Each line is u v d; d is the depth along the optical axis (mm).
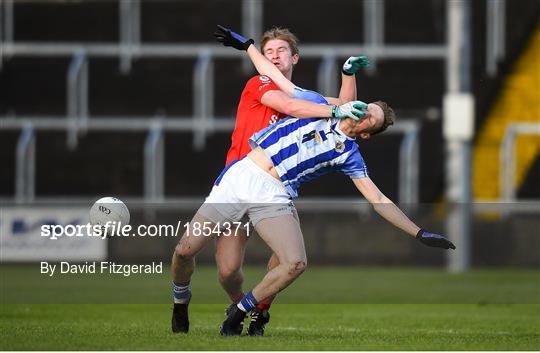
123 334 29094
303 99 27750
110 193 82812
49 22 89438
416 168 78375
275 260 29078
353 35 88125
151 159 79562
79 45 87500
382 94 85375
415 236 26875
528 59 86125
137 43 87250
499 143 83062
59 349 25500
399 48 85250
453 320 38906
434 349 26219
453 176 74000
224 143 83500
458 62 73875
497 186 82312
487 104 84562
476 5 88875
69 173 83000
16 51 86938
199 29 89125
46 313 40344
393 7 88375
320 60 85375
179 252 27609
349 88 29109
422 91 85625
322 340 27984
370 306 47281
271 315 41188
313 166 27016
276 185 27047
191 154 83188
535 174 81688
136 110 85562
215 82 86562
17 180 79188
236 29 89375
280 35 29719
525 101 84750
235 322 28094
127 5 87062
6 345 26266
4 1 87062
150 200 73438
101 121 82500
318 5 89250
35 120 81500
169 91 86312
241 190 27016
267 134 27094
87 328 31781
